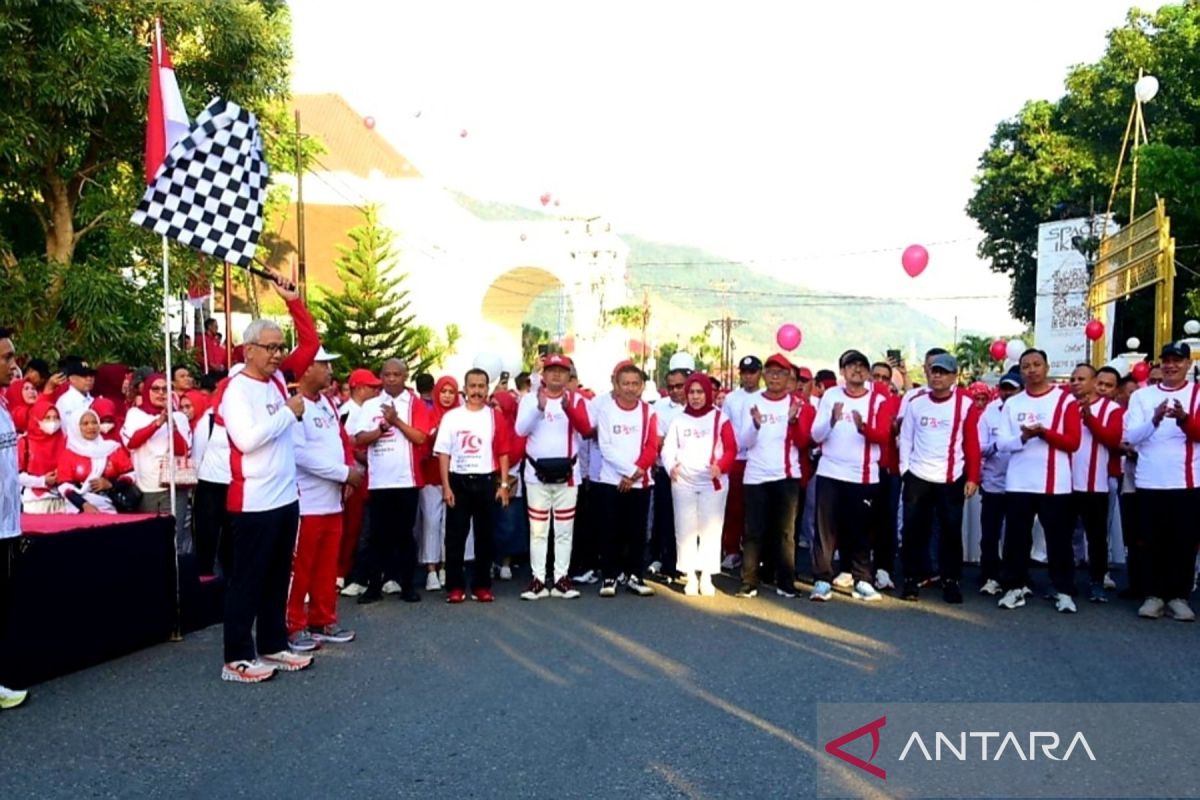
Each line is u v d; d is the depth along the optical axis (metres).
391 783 4.46
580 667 6.42
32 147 14.78
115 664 6.55
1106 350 22.58
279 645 6.45
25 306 14.90
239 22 16.38
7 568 5.61
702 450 8.82
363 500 9.09
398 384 8.80
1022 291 35.19
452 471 8.62
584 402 9.15
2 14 13.64
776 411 8.90
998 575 9.20
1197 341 17.55
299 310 6.74
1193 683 6.07
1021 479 8.34
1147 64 27.73
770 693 5.83
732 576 10.10
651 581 9.76
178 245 16.06
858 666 6.45
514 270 42.16
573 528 9.70
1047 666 6.46
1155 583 8.09
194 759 4.77
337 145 44.66
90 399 9.07
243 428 6.01
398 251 31.16
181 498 9.34
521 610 8.30
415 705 5.61
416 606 8.47
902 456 8.82
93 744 4.99
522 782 4.46
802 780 4.50
